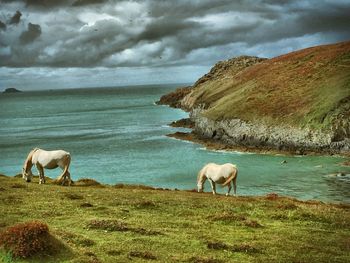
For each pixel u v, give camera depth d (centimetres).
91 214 1938
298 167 7381
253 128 9988
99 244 1431
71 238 1437
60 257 1191
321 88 10756
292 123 9581
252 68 16125
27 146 10719
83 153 9350
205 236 1659
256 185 6016
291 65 13575
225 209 2266
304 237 1773
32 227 1222
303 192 5531
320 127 9094
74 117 19338
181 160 8188
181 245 1508
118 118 17550
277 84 12188
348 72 11306
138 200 2345
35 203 2109
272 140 9500
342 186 5831
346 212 2398
